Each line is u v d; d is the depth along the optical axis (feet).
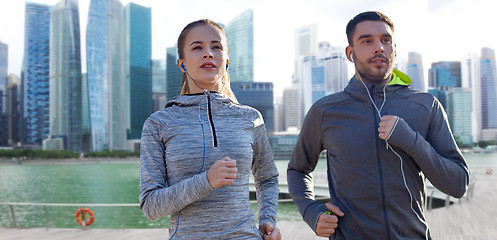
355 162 4.93
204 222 4.15
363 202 4.83
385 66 5.05
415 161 4.63
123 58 511.40
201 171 4.25
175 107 4.62
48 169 309.42
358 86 5.22
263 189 5.22
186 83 5.23
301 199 5.57
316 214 5.10
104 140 468.75
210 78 4.67
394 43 5.24
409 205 4.76
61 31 473.67
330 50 539.70
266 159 5.27
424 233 4.81
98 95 469.98
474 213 25.22
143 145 4.41
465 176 4.66
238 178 4.43
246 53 514.68
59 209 88.58
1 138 469.16
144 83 536.83
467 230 20.08
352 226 4.89
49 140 453.58
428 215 25.23
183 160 4.24
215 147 4.35
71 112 462.60
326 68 527.40
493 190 35.09
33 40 474.90
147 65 543.39
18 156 383.04
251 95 453.17
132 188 165.37
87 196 139.74
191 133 4.36
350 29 5.29
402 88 5.26
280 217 55.77
